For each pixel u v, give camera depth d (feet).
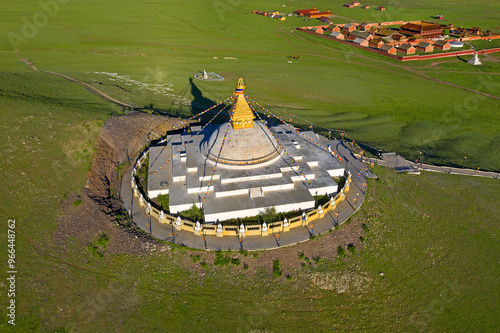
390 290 83.46
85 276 77.56
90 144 111.75
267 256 83.56
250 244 85.20
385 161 131.03
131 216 93.20
